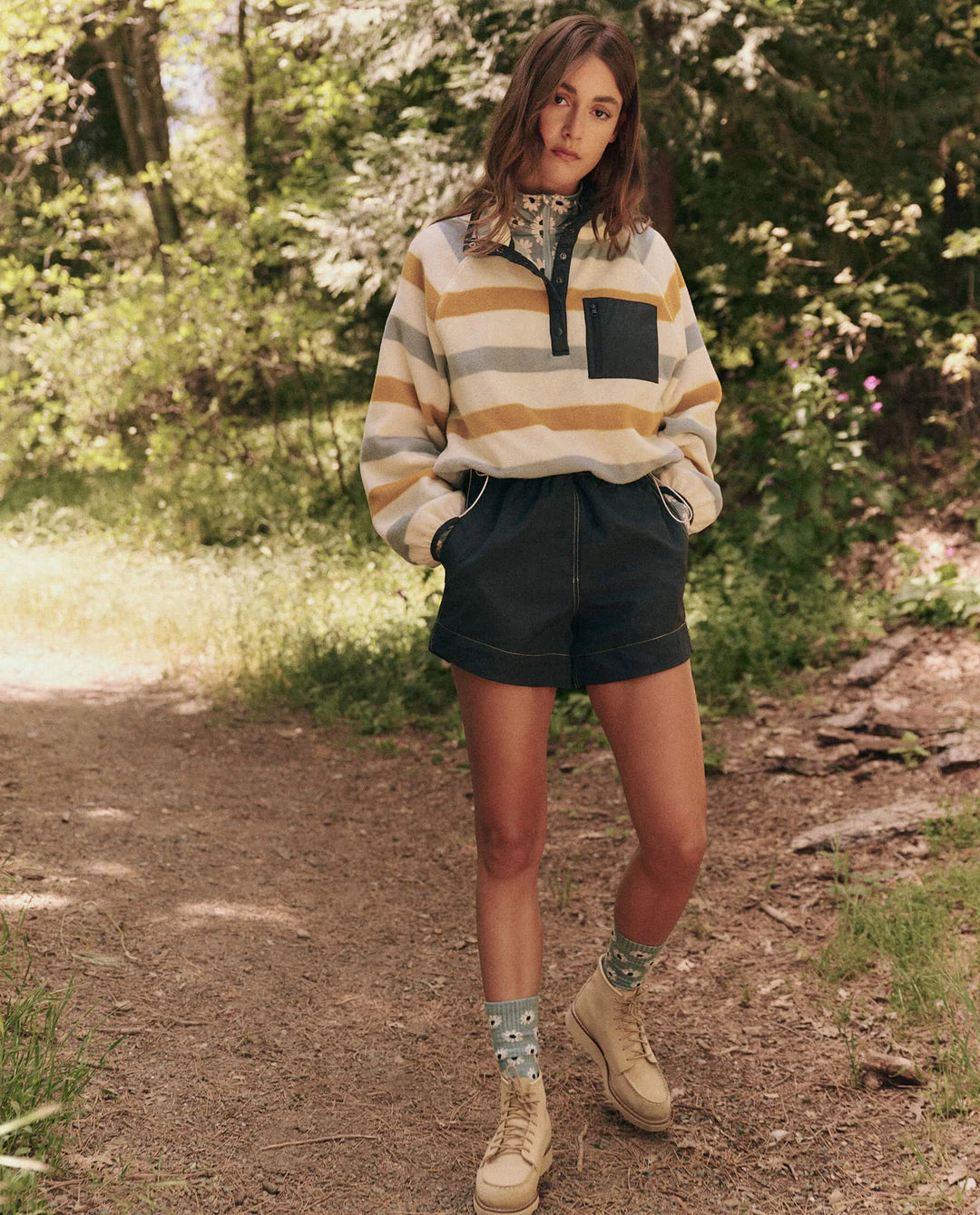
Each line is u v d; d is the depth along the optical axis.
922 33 7.17
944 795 3.63
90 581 7.59
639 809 1.90
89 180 14.73
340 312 9.31
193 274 10.21
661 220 7.18
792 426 6.83
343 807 4.18
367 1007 2.62
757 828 3.66
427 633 5.95
